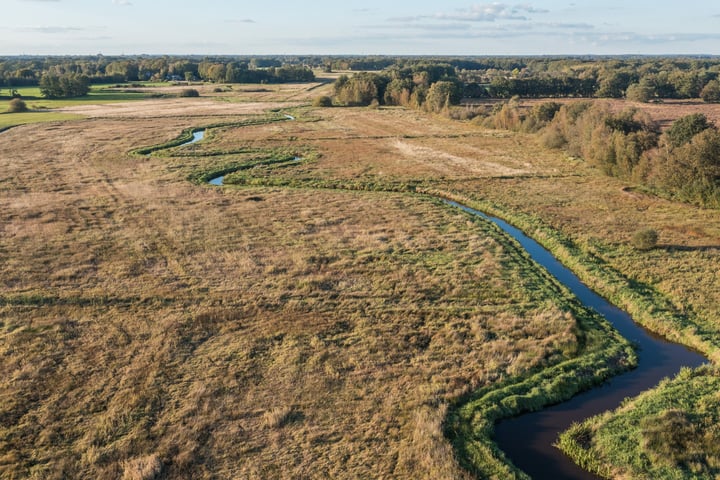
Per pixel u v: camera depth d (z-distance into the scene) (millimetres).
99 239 32250
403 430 16359
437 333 22062
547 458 15625
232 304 24203
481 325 22656
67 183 45906
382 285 26344
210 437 16000
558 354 20609
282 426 16500
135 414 16891
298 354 20297
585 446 15820
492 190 44688
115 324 22312
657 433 15703
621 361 20203
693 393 17859
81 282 26234
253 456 15266
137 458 15094
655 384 19000
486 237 33094
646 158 44875
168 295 24922
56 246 30953
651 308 23719
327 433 16219
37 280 26344
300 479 14445
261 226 35188
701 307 23641
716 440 15469
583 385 18906
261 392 18094
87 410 17094
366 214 38062
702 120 44562
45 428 16250
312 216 37531
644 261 28953
